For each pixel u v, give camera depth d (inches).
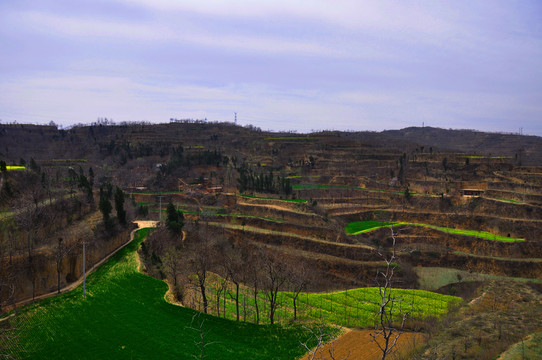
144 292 3368.6
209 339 2696.9
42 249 3636.8
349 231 6451.8
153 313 2994.6
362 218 7185.0
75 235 4089.6
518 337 2491.4
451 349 2365.9
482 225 6530.5
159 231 5088.6
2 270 3221.0
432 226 6560.0
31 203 4163.4
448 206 7381.9
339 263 5285.4
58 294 3363.7
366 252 5497.1
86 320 2819.9
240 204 7327.8
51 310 2942.9
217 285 3924.7
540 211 6515.8
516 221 6259.8
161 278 3818.9
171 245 4598.9
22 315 2839.6
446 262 5595.5
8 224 3690.9
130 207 6348.4
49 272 3503.9
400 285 4940.9
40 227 3969.0
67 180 6432.1
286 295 4178.2
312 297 4124.0
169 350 2517.2
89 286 3452.3
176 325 2842.0
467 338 2534.5
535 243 5639.8
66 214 4594.0
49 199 4677.7
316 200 7760.8
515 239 5895.7
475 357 2230.6
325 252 5595.5
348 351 2625.5
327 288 4783.5
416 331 3029.0
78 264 3794.3
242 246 5762.8
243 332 2851.9
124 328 2748.5
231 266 4001.0
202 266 3508.9
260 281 3895.2
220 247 5236.2
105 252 4377.5
